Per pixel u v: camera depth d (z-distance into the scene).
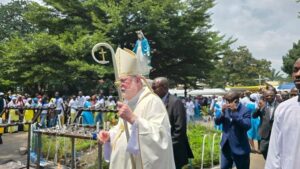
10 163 8.93
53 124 13.62
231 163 6.07
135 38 30.77
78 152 9.18
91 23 31.36
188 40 32.88
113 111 8.02
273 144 3.18
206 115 27.47
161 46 32.34
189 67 34.59
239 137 5.88
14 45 29.08
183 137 5.01
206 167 8.48
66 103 19.70
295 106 3.04
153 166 2.94
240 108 5.93
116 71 3.18
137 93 3.28
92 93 29.86
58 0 31.30
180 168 5.02
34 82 28.83
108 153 3.58
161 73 36.00
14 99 17.53
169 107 4.98
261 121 7.13
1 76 30.41
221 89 44.22
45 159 8.97
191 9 32.72
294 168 2.99
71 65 27.45
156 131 2.99
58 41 28.03
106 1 31.48
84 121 9.56
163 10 30.27
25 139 14.08
